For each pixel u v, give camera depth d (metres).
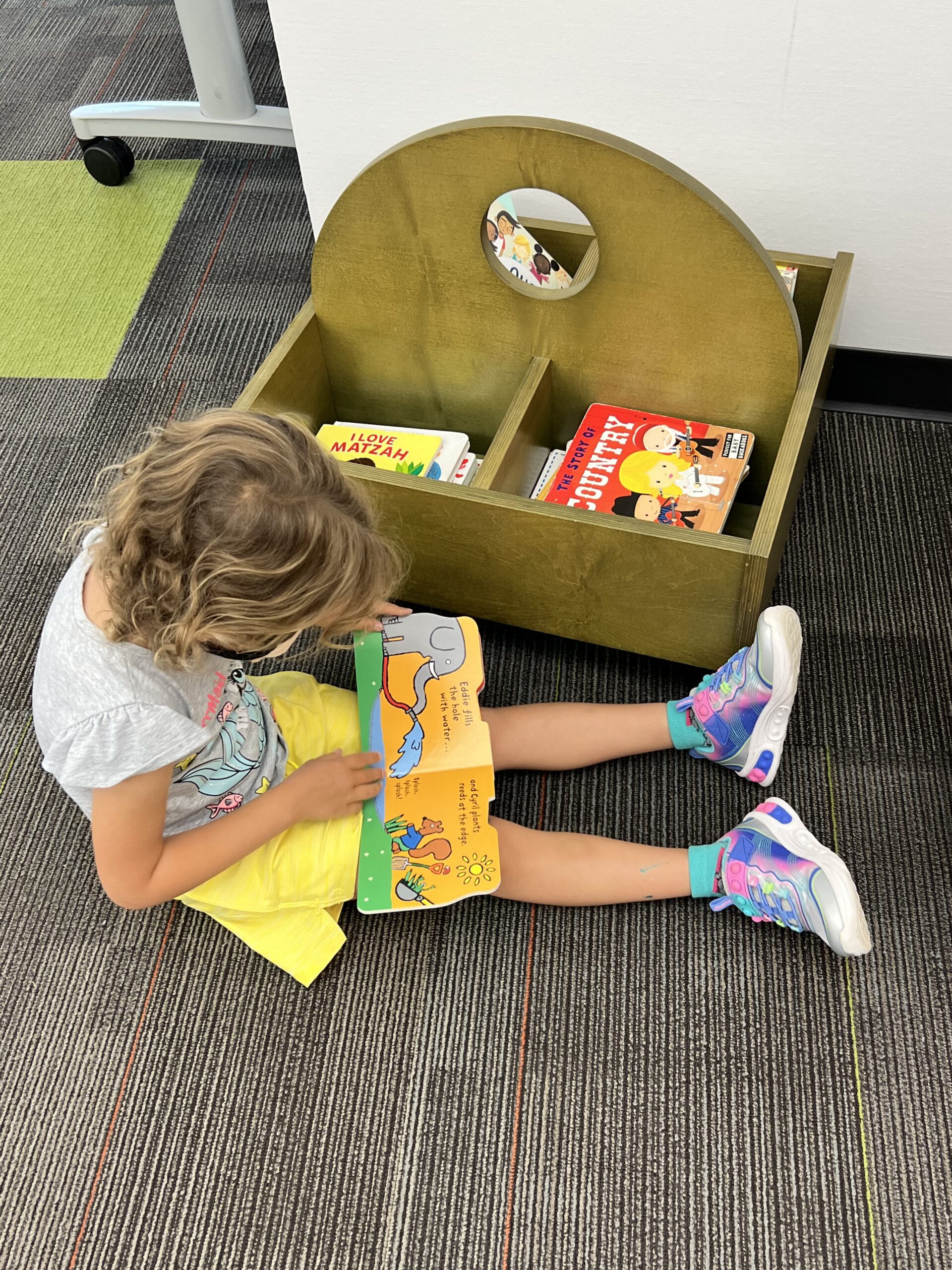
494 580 1.25
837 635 1.38
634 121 1.39
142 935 1.20
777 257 1.36
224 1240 1.01
